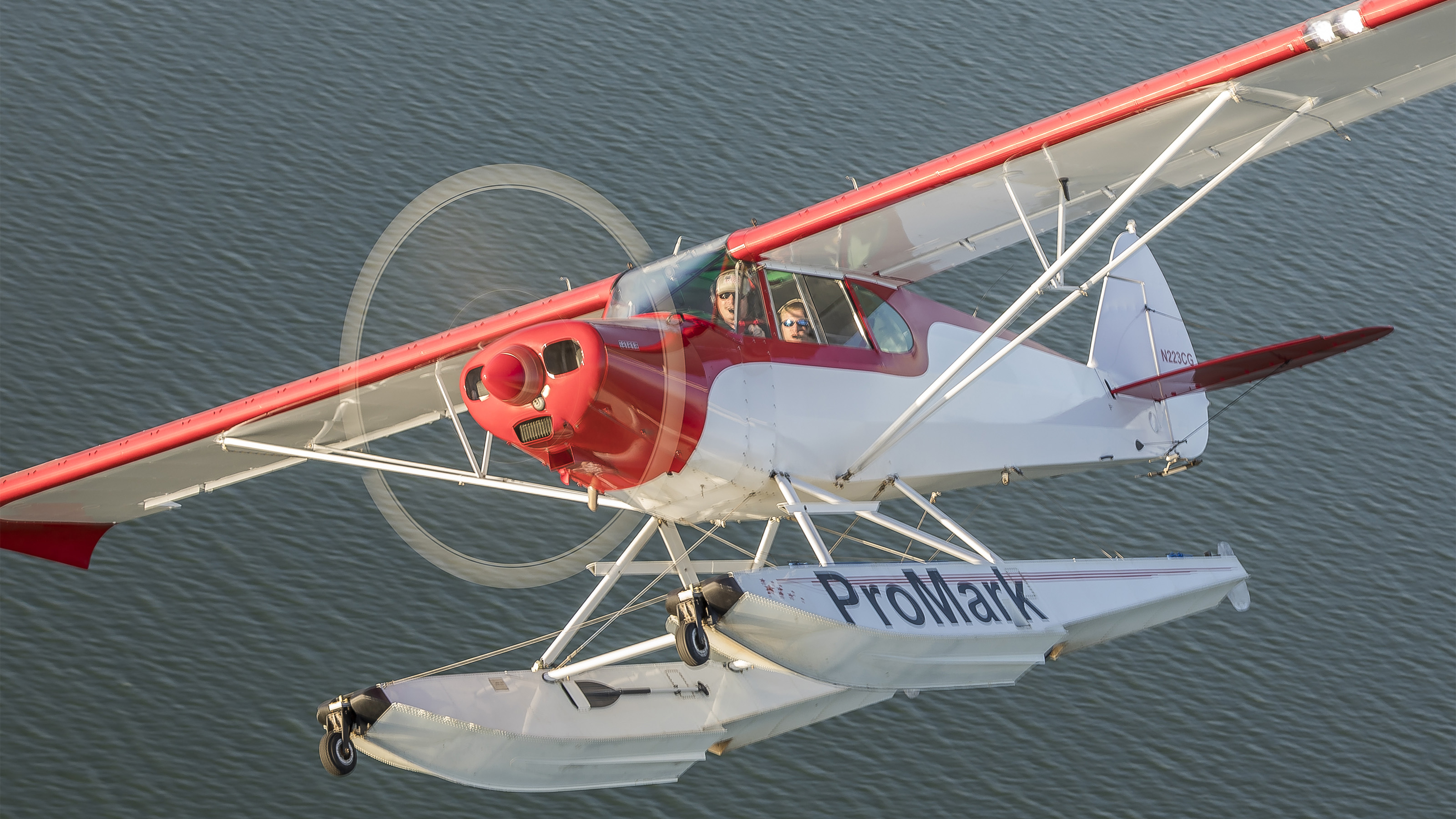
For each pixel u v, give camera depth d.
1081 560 22.28
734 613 17.31
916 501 20.28
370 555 33.06
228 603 31.42
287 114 44.62
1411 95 18.14
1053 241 43.97
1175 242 46.75
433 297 18.30
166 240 39.88
